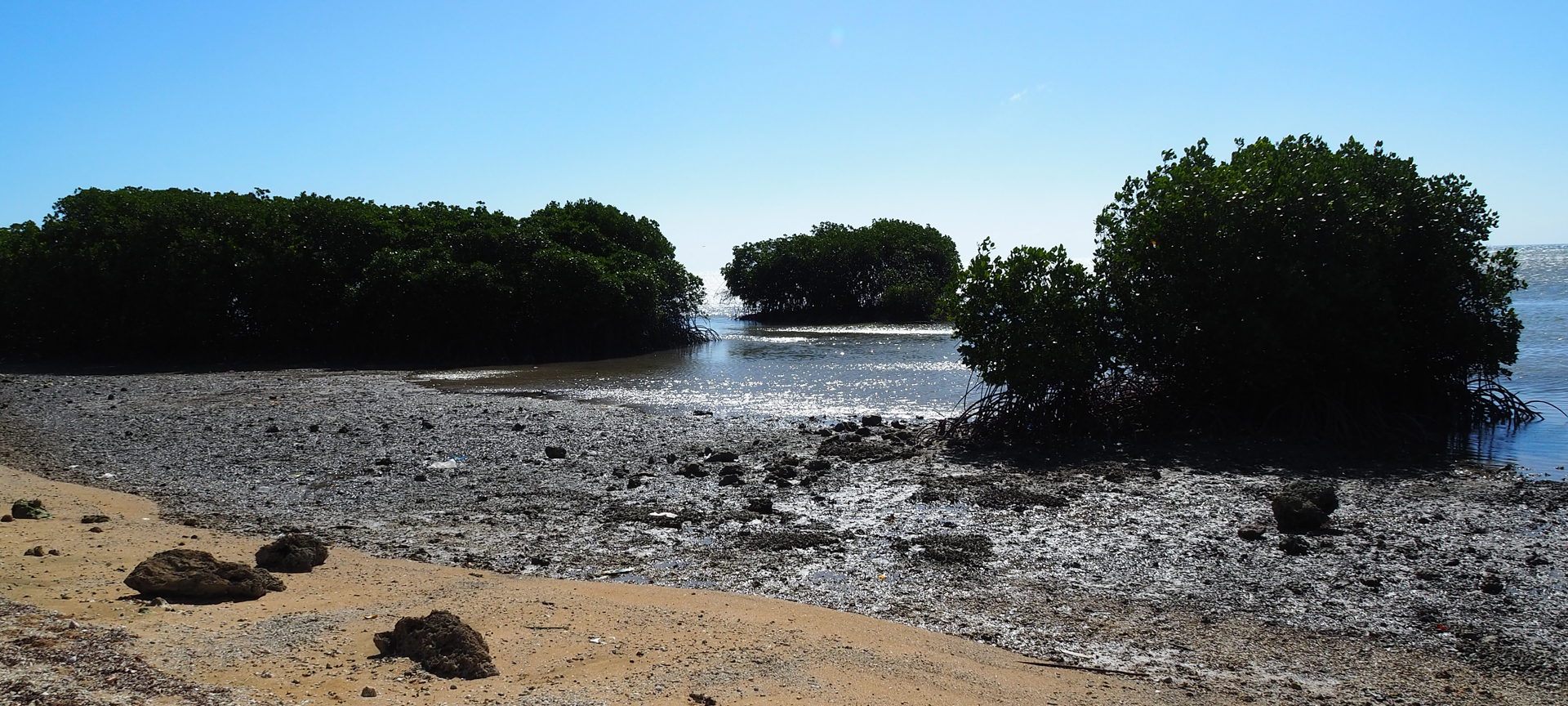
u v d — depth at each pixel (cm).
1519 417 2230
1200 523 1335
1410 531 1275
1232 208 2042
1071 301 2088
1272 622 968
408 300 4078
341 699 637
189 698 614
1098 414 2139
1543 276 9231
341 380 3328
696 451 1881
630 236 5597
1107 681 803
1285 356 2027
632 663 746
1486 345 2130
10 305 4072
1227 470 1717
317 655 726
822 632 869
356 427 2172
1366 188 2117
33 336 4244
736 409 2566
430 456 1836
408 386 3106
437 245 4353
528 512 1405
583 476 1658
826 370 3547
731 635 834
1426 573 1091
